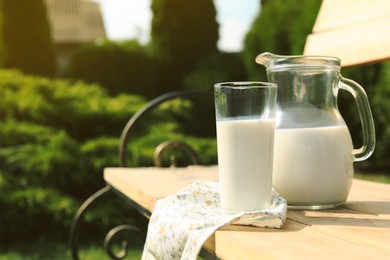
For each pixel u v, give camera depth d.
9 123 4.67
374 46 1.47
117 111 5.05
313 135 1.00
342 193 1.00
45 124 4.98
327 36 1.69
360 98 1.05
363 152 1.04
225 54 7.22
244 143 0.90
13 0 7.76
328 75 1.03
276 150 1.02
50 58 7.89
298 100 1.03
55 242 4.10
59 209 4.06
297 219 0.90
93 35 16.97
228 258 0.76
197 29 7.74
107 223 4.07
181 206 0.97
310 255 0.65
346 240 0.73
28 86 5.23
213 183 1.05
